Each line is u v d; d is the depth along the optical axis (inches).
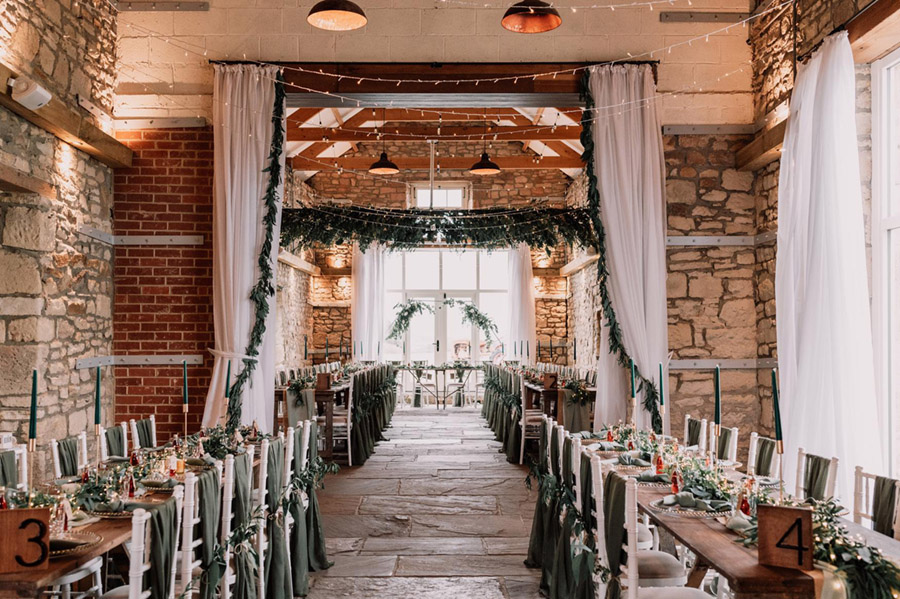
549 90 291.0
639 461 178.4
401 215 398.0
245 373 279.0
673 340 292.8
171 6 294.8
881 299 222.2
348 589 183.5
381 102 301.4
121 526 125.1
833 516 116.3
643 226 283.9
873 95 224.4
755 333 294.2
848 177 207.9
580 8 293.1
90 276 271.1
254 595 152.8
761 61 287.0
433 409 601.9
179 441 193.5
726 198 295.4
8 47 211.9
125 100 295.4
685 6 295.3
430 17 292.0
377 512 255.1
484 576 192.7
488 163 423.2
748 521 122.0
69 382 252.7
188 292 293.9
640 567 145.3
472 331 656.4
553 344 640.4
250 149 287.3
